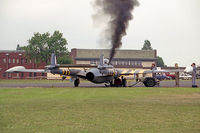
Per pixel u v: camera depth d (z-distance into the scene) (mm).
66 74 31125
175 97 19625
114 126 10430
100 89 27625
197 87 31219
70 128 10125
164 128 10125
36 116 12273
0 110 13789
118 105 15484
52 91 25016
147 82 32219
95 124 10750
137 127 10273
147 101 17312
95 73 30172
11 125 10578
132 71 32375
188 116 12281
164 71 31219
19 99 18250
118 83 32969
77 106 15078
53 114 12734
